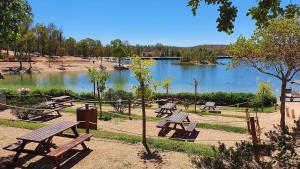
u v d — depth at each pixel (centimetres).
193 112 2161
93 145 1008
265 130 1499
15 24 728
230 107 2666
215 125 1541
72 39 13800
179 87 5141
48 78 6612
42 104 1886
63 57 12062
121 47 10131
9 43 776
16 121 1388
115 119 1709
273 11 456
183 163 847
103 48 14700
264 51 1566
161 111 2006
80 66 9806
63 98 2350
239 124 1644
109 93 2650
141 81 1047
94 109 1377
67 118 1728
